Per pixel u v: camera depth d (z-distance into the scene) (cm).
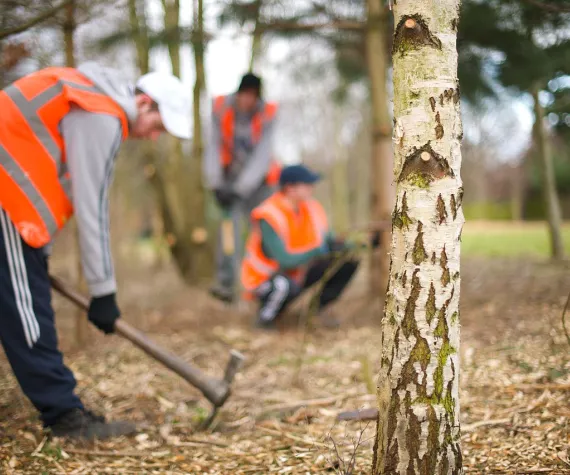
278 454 221
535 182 1567
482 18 398
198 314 485
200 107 610
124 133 240
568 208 1962
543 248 879
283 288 423
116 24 459
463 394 266
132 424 246
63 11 338
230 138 504
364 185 1496
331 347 372
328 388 293
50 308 234
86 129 227
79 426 236
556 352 303
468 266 684
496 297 457
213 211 738
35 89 227
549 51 422
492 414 240
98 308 240
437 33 154
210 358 359
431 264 157
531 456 199
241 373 329
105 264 236
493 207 2245
